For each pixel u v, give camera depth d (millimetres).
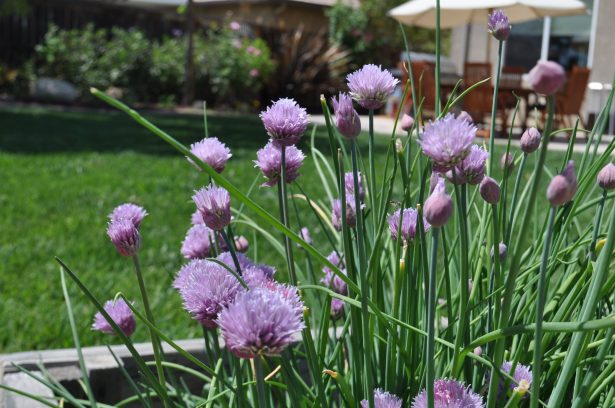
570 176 376
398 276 519
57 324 1254
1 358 777
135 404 776
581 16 5625
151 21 7984
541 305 399
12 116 4996
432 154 399
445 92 4941
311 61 7676
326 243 1772
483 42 6137
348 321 576
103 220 2031
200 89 7344
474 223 919
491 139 569
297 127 490
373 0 8180
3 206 2160
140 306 1336
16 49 7207
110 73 6910
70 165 2969
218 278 438
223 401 587
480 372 544
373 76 478
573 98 4664
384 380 576
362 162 600
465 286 459
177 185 2605
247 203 406
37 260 1635
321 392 492
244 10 8609
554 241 594
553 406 435
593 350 574
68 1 7445
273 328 372
